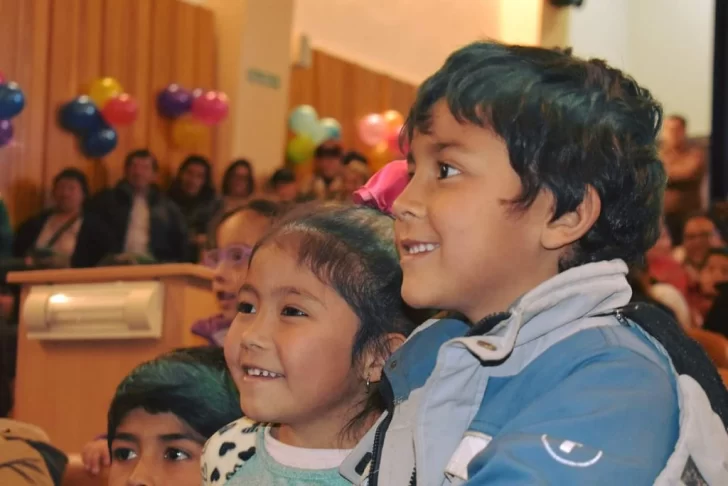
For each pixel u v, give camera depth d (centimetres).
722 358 270
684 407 80
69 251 559
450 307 91
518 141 86
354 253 114
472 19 938
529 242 88
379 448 95
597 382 79
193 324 213
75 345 238
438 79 91
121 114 619
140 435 144
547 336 87
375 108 848
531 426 76
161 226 573
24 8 607
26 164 605
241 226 204
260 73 733
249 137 729
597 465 72
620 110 90
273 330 112
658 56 1059
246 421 131
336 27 819
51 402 239
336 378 112
